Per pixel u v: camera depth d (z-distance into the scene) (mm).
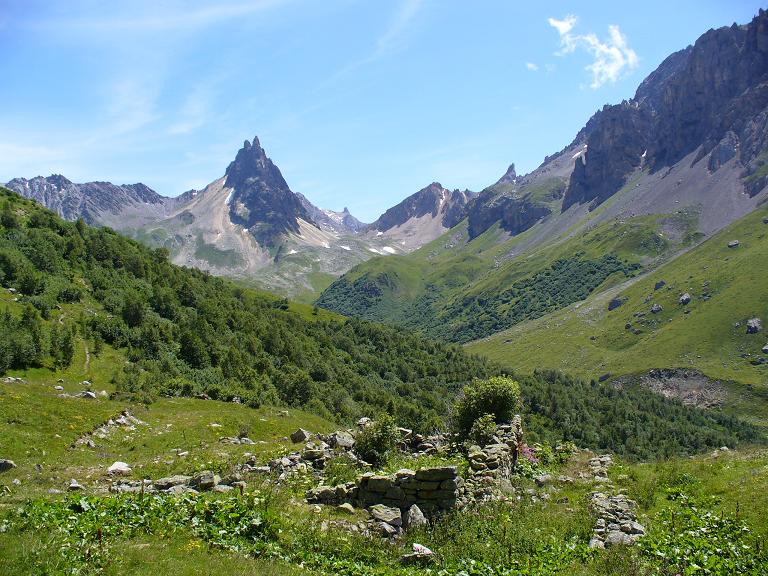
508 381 33250
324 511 18844
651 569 15094
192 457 34750
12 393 49188
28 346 77938
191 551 13820
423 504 19594
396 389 155000
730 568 15094
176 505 16812
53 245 120500
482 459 24875
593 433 147125
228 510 16516
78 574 11578
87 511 15695
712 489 22531
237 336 134250
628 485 24609
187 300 143625
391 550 16484
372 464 25375
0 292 96000
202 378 98312
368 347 193625
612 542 17281
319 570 14523
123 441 44938
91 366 86188
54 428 43812
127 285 127938
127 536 14344
